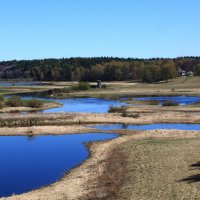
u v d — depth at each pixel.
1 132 57.94
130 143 46.03
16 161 41.16
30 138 54.28
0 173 36.47
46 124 65.94
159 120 69.31
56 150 46.34
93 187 30.64
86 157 42.38
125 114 73.38
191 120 69.12
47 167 38.38
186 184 28.84
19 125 64.62
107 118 70.62
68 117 71.69
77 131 58.59
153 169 33.50
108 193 28.70
